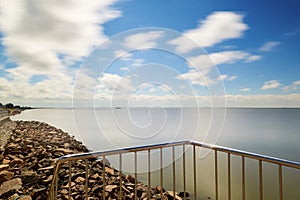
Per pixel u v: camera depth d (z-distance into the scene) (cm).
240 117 7362
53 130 1969
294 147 1973
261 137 2495
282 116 8094
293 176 998
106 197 509
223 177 887
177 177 812
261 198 192
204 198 673
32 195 465
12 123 2009
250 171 1026
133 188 586
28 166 673
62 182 534
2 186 490
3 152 796
